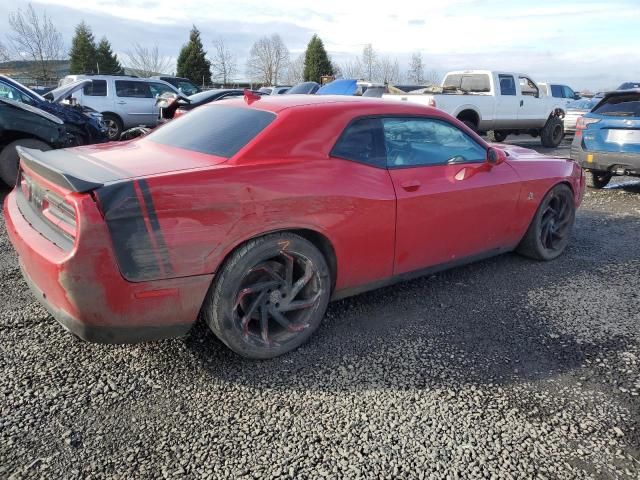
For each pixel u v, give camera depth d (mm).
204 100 10320
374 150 3248
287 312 2979
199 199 2477
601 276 4305
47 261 2342
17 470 2051
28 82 35438
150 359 2877
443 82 14055
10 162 6645
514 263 4586
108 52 53562
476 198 3754
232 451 2191
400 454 2191
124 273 2338
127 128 14312
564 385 2713
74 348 2963
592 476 2092
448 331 3279
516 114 13250
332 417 2428
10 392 2535
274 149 2846
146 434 2283
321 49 55625
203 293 2559
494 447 2246
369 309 3576
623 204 7262
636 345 3131
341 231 3008
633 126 7184
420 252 3518
